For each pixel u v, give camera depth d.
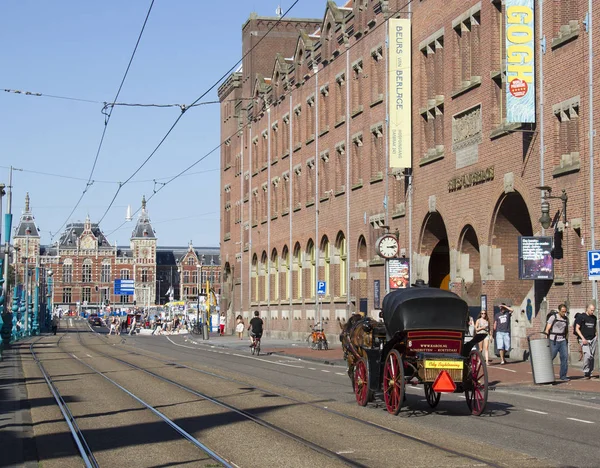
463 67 38.34
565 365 25.75
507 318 32.41
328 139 57.25
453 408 19.73
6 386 26.92
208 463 12.90
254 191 76.81
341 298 54.78
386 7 47.03
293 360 41.16
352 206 52.66
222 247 90.31
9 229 60.62
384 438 14.96
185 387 25.41
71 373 32.28
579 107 29.61
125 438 15.61
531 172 32.50
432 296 18.16
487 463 12.50
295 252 65.31
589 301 29.00
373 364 19.34
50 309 152.38
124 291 146.62
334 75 56.09
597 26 28.78
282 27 81.88
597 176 28.77
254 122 77.00
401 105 43.00
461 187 38.19
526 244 30.83
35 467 12.94
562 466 12.20
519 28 31.58
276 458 13.13
